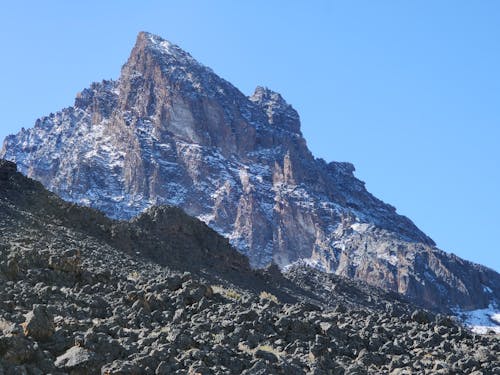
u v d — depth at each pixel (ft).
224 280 342.64
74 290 190.90
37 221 275.39
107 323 166.30
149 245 322.34
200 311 189.78
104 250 279.28
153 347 152.56
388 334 192.65
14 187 304.50
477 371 171.42
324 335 182.09
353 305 480.23
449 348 187.83
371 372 168.76
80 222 302.04
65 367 140.26
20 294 173.68
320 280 517.55
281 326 180.86
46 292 178.29
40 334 148.25
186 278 206.08
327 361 166.71
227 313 186.09
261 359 157.17
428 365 175.83
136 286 203.51
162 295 193.57
